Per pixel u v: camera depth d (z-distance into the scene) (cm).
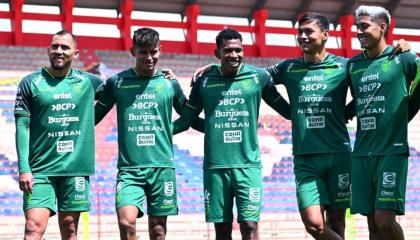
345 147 949
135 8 2536
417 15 2744
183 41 2664
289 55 2752
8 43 2502
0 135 2420
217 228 976
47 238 2295
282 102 1001
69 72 933
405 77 873
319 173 945
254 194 950
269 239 2531
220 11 2622
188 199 2506
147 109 965
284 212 2586
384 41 895
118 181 967
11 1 2498
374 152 879
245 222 945
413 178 2755
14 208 2348
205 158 972
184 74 2630
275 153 2678
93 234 2364
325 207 964
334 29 2745
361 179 895
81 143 922
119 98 972
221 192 959
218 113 962
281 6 2630
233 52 940
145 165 958
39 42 2545
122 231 943
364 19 884
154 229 973
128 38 2562
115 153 2516
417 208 2719
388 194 862
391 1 2658
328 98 945
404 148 866
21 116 904
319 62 956
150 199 971
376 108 879
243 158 955
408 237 2666
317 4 2628
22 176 879
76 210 916
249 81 962
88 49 2578
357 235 2538
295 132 959
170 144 981
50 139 913
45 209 902
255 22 2666
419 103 884
